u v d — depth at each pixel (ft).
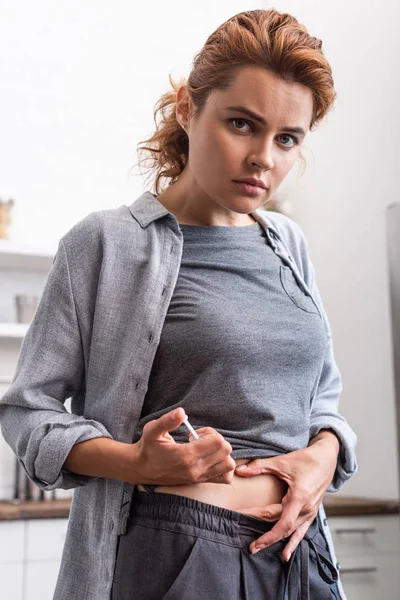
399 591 9.41
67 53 11.53
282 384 3.55
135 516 3.35
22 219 10.91
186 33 12.28
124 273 3.65
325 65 3.39
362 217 10.73
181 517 3.22
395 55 10.23
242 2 12.80
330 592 3.53
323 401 4.21
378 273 10.29
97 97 11.60
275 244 4.00
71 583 3.52
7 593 8.38
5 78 11.14
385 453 10.00
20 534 8.54
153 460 3.07
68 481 3.41
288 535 3.31
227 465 3.05
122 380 3.50
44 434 3.39
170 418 2.94
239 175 3.34
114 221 3.76
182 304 3.56
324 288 11.59
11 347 10.45
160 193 4.07
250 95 3.26
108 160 11.51
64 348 3.61
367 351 10.48
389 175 10.19
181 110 3.72
